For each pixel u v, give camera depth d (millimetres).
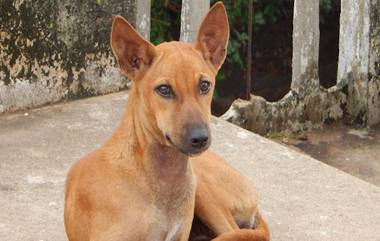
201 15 8312
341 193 6816
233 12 10664
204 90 4938
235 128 7863
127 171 5102
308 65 9000
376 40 9297
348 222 6383
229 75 11492
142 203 5098
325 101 9211
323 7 10891
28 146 7227
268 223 6309
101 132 7594
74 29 8117
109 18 8305
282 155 7402
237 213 5812
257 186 6844
